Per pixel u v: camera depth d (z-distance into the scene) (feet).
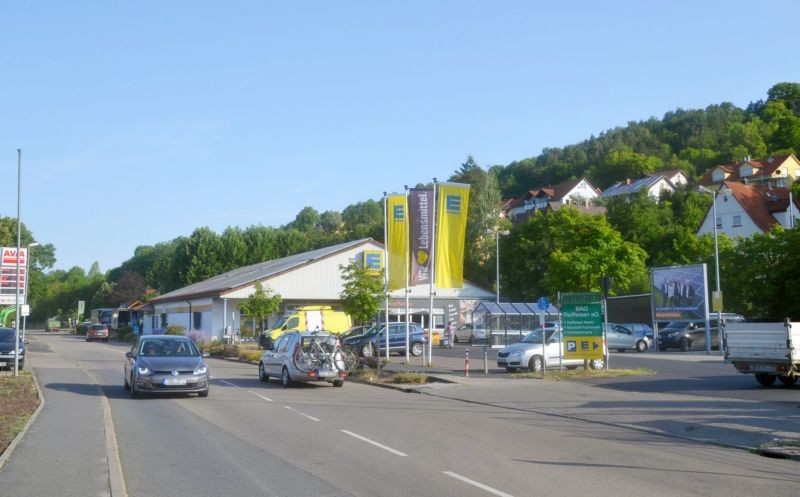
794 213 237.04
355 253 196.13
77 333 331.98
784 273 109.09
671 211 259.39
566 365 94.27
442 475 31.96
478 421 51.24
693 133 495.41
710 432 45.44
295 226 507.30
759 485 30.73
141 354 66.23
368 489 29.14
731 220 245.45
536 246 217.36
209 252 296.92
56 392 67.92
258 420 50.26
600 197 361.71
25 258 115.44
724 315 155.43
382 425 48.37
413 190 104.88
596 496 28.37
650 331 157.89
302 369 76.18
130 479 30.99
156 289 373.40
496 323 150.92
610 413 55.01
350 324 150.92
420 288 200.34
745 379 81.15
